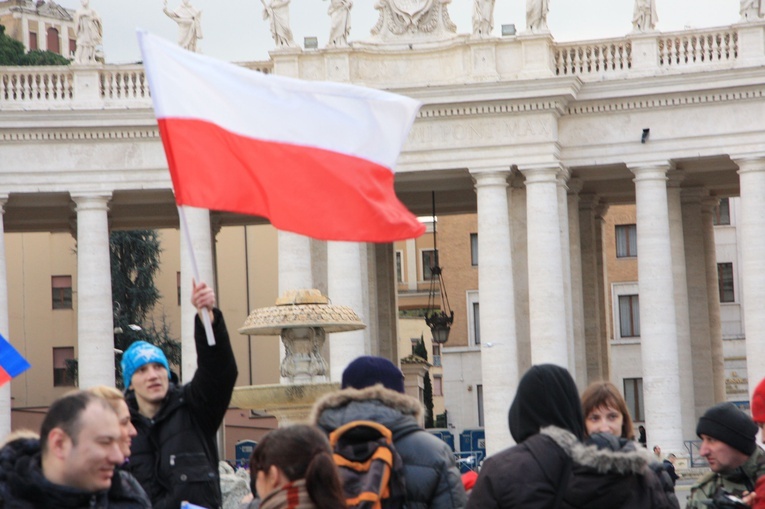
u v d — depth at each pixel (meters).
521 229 67.62
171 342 103.19
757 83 64.56
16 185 67.44
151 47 20.11
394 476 16.61
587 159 66.69
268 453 14.91
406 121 21.22
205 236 68.62
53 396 104.88
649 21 66.38
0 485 14.55
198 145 20.11
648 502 16.34
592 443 16.19
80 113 66.75
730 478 19.45
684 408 69.19
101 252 67.56
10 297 104.81
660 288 65.88
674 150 65.94
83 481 14.48
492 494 15.88
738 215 107.75
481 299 66.19
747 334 64.94
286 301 40.06
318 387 38.44
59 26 161.00
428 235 123.69
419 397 103.31
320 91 20.97
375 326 73.00
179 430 19.42
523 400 16.47
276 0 67.50
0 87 67.69
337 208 20.64
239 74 20.64
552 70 66.75
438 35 67.81
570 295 67.38
